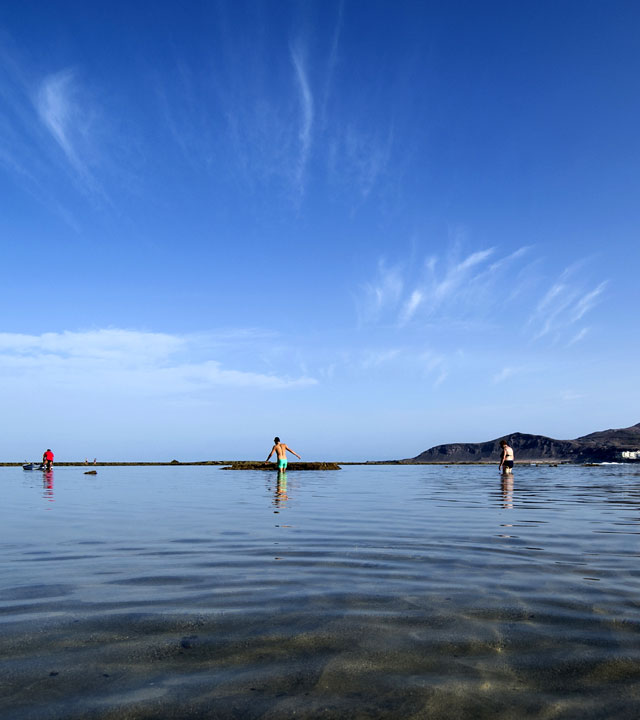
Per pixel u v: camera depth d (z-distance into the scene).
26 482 19.50
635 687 2.20
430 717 1.96
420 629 2.92
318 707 2.04
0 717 1.96
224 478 22.14
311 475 24.86
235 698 2.11
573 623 3.01
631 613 3.20
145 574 4.27
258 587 3.84
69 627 2.96
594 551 5.20
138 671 2.37
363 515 8.30
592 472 27.89
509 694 2.14
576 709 2.02
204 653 2.58
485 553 5.11
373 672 2.36
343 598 3.54
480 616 3.15
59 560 4.85
